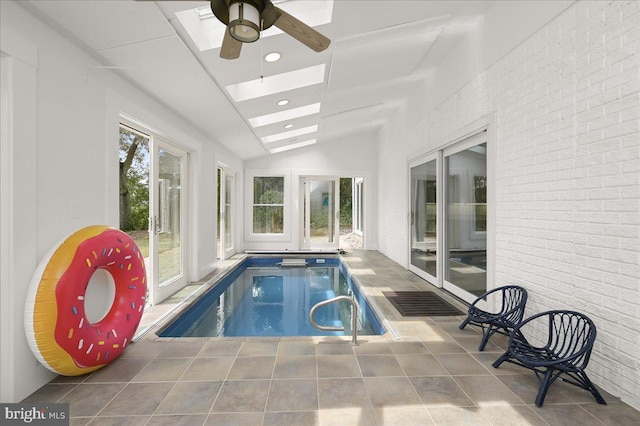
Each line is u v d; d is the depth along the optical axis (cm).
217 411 189
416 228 573
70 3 206
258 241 873
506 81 306
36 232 209
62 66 235
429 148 494
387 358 255
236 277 651
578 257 229
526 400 201
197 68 319
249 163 873
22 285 198
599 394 197
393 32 341
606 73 208
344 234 1398
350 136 880
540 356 215
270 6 155
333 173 880
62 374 211
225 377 226
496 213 324
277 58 340
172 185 451
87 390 210
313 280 634
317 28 303
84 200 256
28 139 203
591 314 219
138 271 265
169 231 441
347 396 204
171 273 447
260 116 548
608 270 207
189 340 288
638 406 189
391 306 386
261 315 435
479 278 369
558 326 244
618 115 200
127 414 186
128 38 253
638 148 189
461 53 390
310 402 198
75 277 204
